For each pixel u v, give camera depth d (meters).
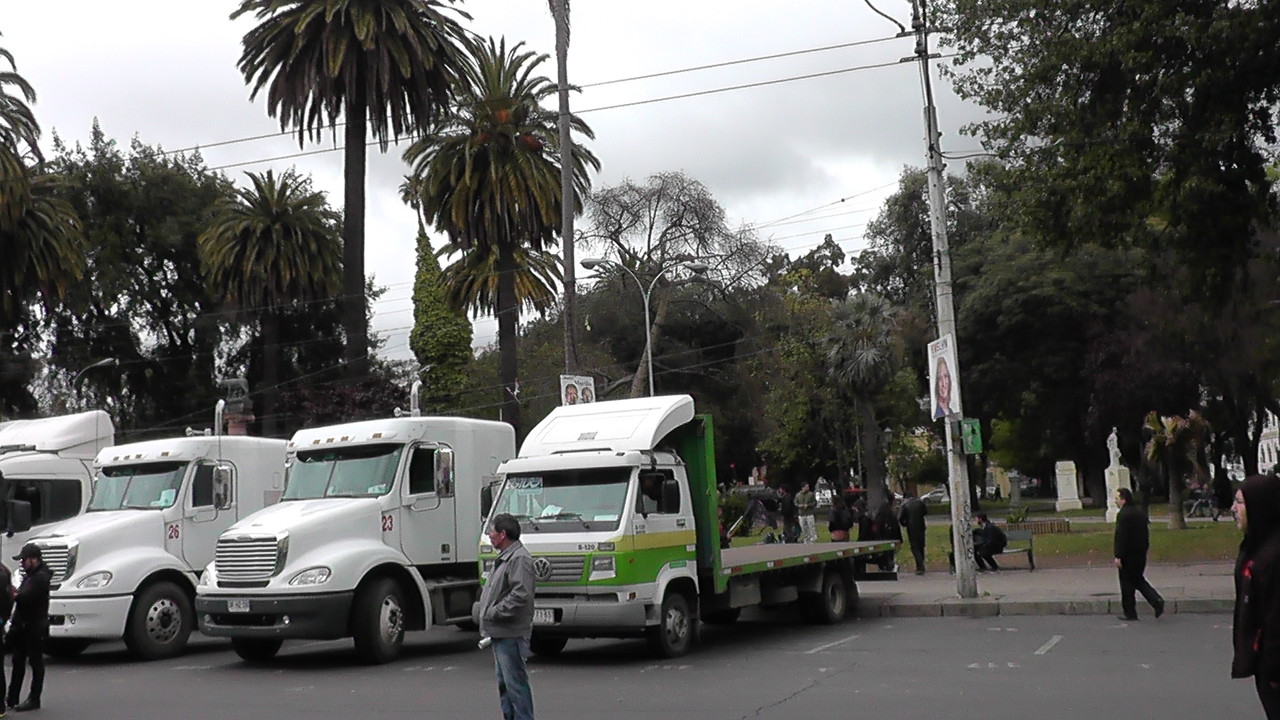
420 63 37.47
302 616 15.37
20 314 43.53
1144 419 47.03
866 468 60.22
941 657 14.48
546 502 15.51
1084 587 21.56
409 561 16.80
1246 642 6.23
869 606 20.47
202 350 58.06
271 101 37.81
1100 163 21.55
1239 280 29.09
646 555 14.97
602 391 50.56
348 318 37.75
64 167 53.34
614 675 13.91
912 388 67.50
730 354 55.16
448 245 46.72
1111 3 21.53
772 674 13.49
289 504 16.94
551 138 39.25
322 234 46.53
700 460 16.50
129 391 57.06
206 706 12.67
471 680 14.04
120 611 17.20
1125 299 49.00
